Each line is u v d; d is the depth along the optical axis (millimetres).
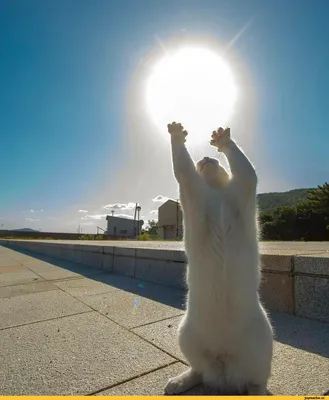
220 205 517
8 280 1806
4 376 619
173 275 1412
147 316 987
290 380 565
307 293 895
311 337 753
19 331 886
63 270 2125
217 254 503
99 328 890
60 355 711
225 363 522
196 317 524
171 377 602
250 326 499
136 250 1693
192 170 542
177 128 582
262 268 1009
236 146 556
